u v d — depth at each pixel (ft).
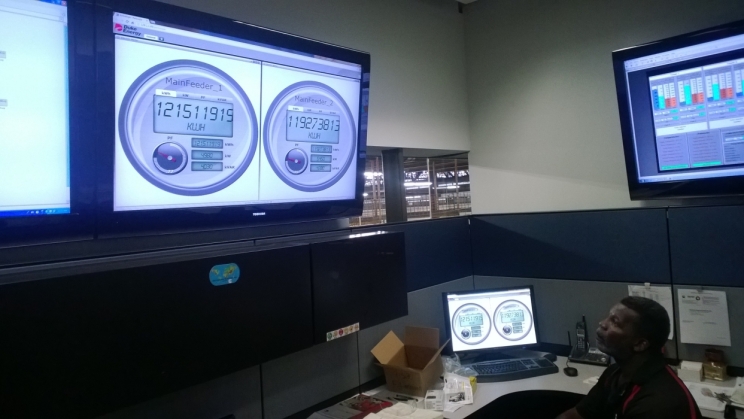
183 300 4.14
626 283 7.36
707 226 6.74
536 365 7.16
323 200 5.88
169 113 4.43
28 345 3.32
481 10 10.10
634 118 7.31
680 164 7.04
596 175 8.71
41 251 4.24
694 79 6.75
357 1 7.97
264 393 5.52
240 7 6.29
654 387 4.95
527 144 9.54
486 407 6.04
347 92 5.91
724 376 6.44
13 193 3.62
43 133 3.72
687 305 6.87
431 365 6.50
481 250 8.65
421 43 9.21
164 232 4.58
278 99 5.22
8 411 3.22
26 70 3.59
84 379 3.57
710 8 7.50
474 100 10.27
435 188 11.41
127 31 4.09
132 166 4.26
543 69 9.29
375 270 6.00
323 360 6.20
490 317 7.77
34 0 3.59
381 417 5.49
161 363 3.99
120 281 3.77
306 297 5.17
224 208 4.94
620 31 8.38
